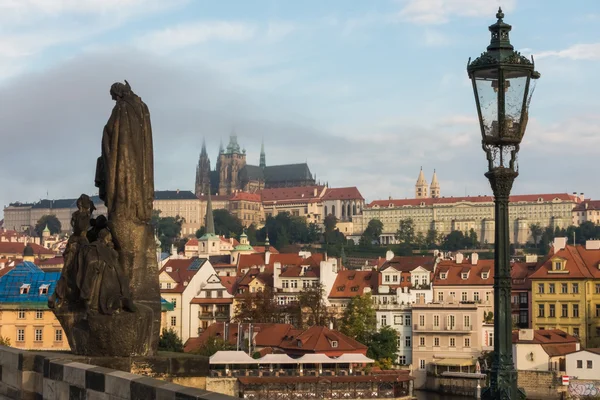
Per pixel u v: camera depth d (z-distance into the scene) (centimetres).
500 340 2459
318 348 18550
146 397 2172
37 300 17238
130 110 3042
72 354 2911
